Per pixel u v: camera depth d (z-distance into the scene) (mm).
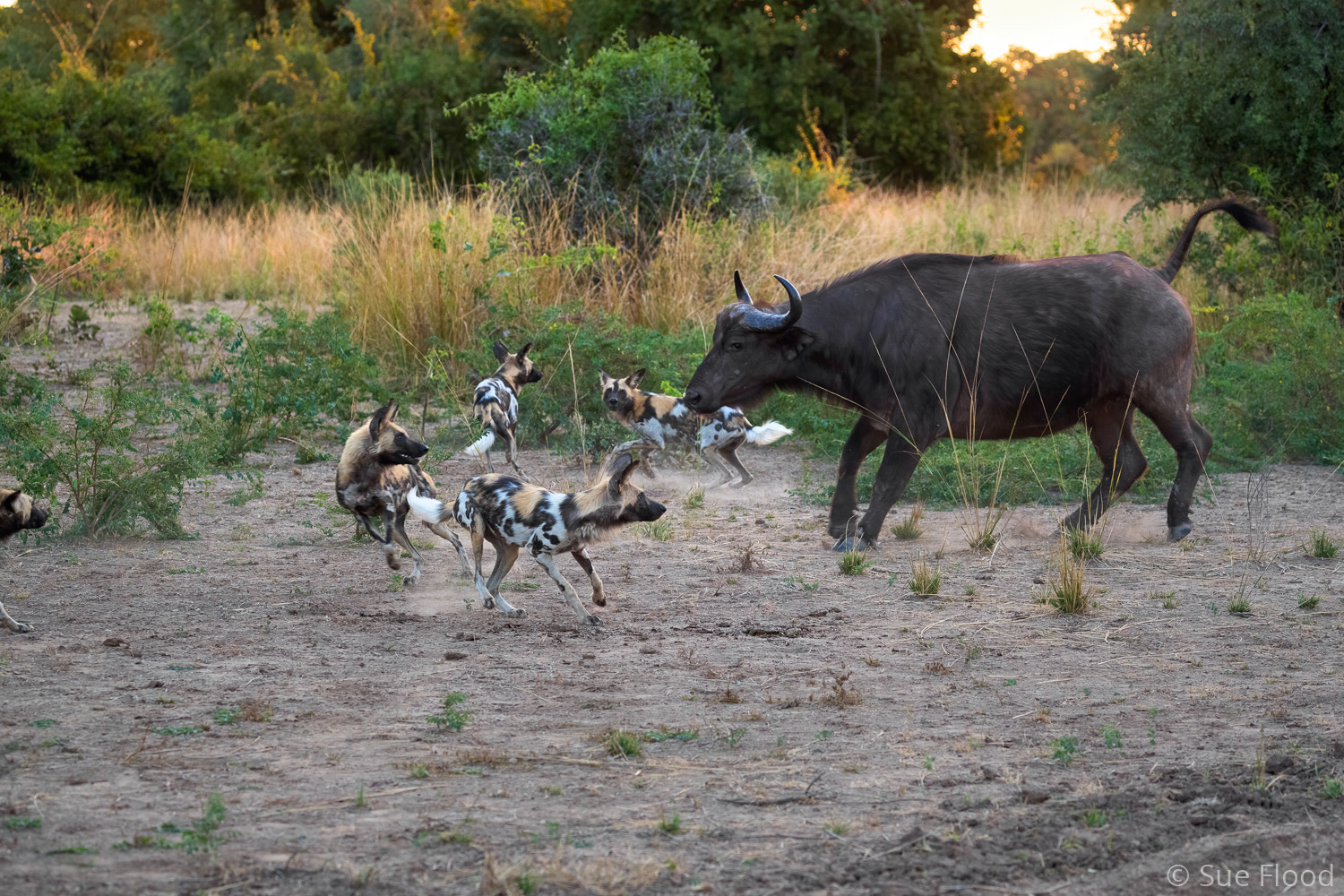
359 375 14039
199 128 31266
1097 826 4684
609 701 6051
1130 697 6164
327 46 47844
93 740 5391
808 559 9164
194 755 5242
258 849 4363
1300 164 18047
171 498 10742
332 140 35094
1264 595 8133
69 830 4477
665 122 19719
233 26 47438
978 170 36750
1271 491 11602
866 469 12336
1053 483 11578
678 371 14484
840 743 5520
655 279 17406
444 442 13359
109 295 22094
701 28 34062
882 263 9859
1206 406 14062
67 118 28906
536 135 19953
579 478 12000
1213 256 18359
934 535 10008
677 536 9922
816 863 4348
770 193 21047
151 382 14414
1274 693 6215
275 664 6570
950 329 9438
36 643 6848
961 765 5262
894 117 34969
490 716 5812
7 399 12742
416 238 17062
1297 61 17469
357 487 8297
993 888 4219
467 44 40938
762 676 6477
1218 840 4609
